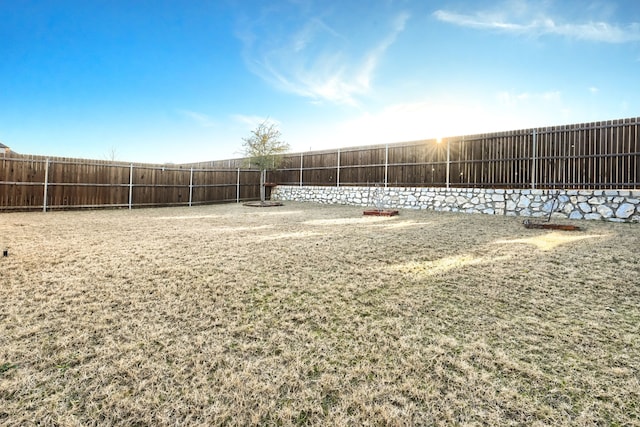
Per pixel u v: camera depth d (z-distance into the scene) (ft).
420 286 9.82
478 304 8.45
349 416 4.40
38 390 4.89
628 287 9.69
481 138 30.83
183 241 16.58
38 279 10.13
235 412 4.47
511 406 4.60
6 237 17.21
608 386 5.05
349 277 10.63
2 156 29.89
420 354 6.03
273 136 44.88
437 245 15.65
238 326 7.13
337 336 6.72
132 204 38.52
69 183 33.91
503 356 5.95
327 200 44.86
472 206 31.27
